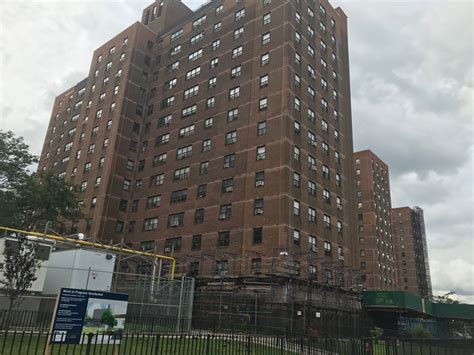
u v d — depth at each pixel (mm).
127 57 63875
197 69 56219
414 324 45312
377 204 96188
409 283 125562
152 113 61062
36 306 24297
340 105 54062
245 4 52656
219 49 53812
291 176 40438
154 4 74125
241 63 49562
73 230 55625
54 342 12289
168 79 60906
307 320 32406
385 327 43469
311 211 42344
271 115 43219
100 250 30906
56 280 28234
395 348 18812
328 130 49688
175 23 65188
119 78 63625
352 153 54656
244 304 35469
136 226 54531
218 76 52094
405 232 131625
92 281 27859
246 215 41188
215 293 37812
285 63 44250
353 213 51438
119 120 59219
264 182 41000
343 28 60188
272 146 41750
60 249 30641
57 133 77938
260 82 46094
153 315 25609
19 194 44062
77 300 13766
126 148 58969
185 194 49469
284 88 43156
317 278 39750
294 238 38719
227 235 42219
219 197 44875
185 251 46062
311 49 49781
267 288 34969
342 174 50500
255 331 29266
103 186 55719
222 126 48375
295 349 20641
